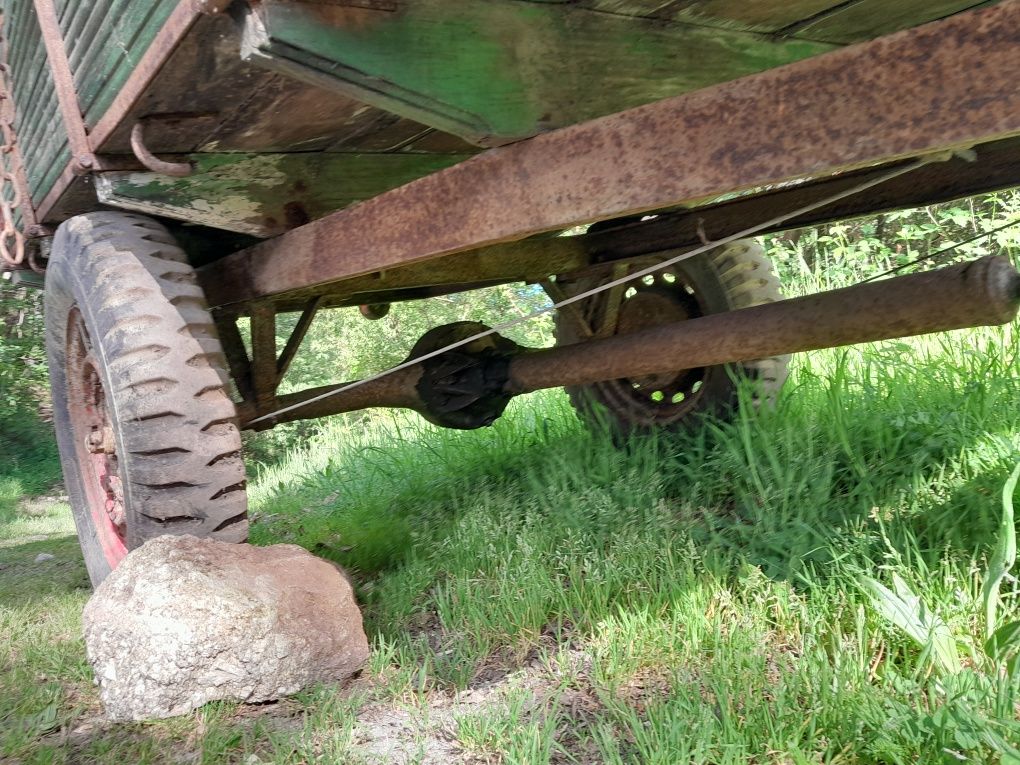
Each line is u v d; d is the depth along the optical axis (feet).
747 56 10.30
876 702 7.81
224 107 10.31
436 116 7.76
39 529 31.07
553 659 10.38
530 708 9.22
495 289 43.62
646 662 9.71
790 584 10.21
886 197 12.20
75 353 14.24
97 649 9.67
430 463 20.63
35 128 14.01
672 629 10.09
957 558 9.89
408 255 9.31
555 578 12.15
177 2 8.32
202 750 8.67
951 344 16.39
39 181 14.46
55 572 19.43
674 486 14.53
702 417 15.10
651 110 6.88
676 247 14.35
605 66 8.89
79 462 14.94
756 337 11.80
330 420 43.09
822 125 5.94
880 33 11.26
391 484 20.43
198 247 13.97
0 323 54.34
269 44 6.94
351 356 45.52
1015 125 5.12
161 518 10.87
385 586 13.46
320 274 10.77
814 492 11.93
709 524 12.30
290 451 43.73
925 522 10.78
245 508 11.30
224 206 11.71
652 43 9.35
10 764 8.82
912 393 14.74
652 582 11.12
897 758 7.05
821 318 11.23
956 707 7.14
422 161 13.30
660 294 16.51
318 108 10.71
